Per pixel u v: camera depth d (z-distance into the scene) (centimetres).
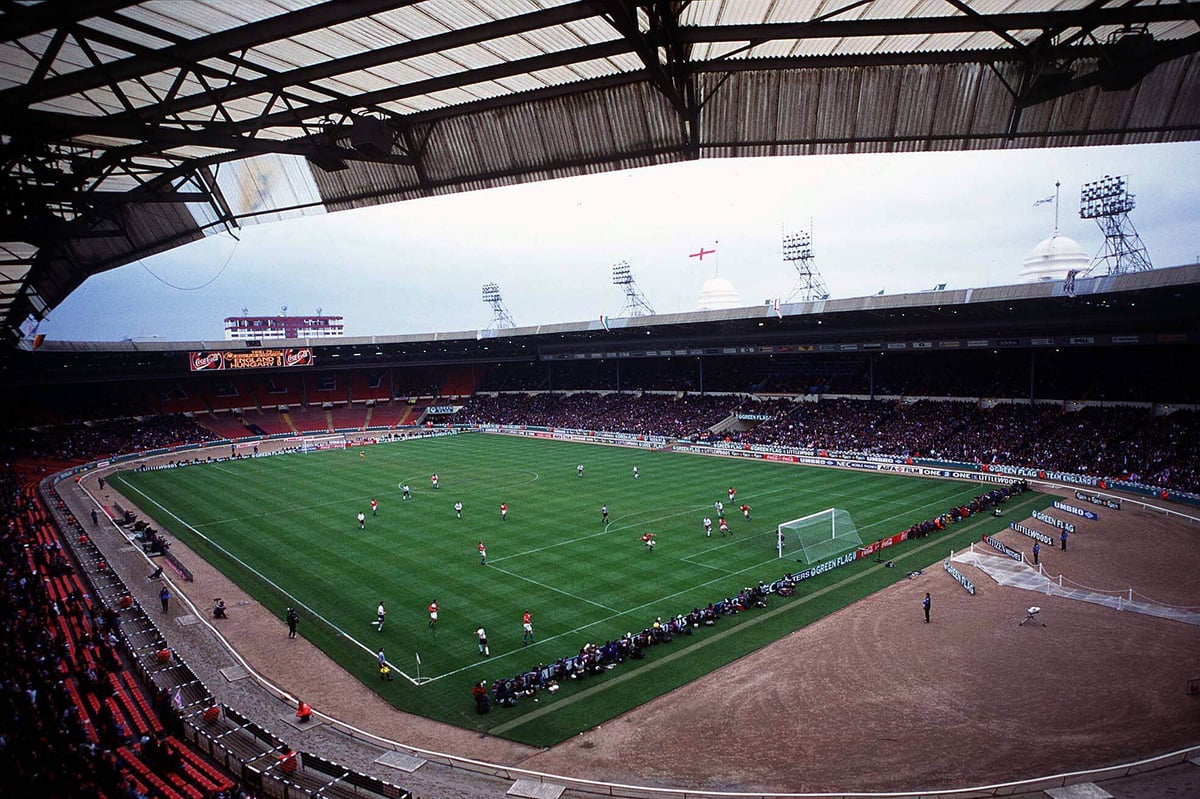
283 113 1602
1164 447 5750
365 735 2286
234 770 1984
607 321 9194
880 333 7806
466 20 1297
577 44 1430
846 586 3588
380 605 3178
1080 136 1577
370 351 11438
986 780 1936
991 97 1552
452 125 1828
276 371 11319
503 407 11625
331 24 1229
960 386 7812
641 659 2811
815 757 2091
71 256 2780
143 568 4103
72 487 6800
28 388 9544
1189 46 1272
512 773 2044
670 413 9619
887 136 1603
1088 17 1321
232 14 1236
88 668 2555
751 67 1495
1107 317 6241
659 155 1659
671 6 1273
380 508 5522
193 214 2452
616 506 5366
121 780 1755
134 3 1097
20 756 1808
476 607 3409
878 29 1314
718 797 1861
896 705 2395
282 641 3084
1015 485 5522
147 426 9806
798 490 5822
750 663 2753
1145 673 2562
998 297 5994
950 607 3269
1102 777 1856
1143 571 3684
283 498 6006
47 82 1375
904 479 6209
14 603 3052
